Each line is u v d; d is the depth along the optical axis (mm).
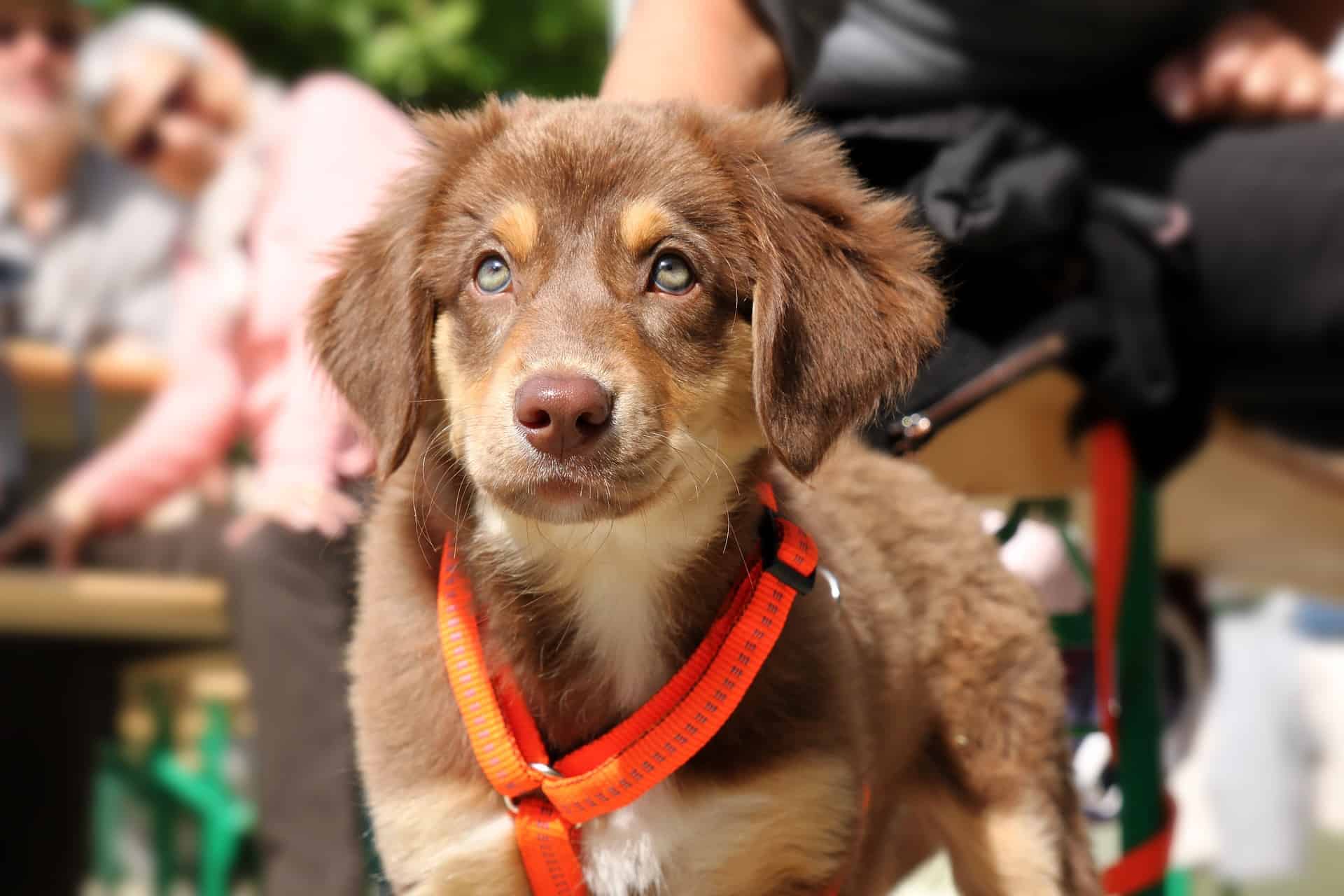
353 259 770
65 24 1379
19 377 1335
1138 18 865
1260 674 1377
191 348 1210
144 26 1350
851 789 714
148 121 1348
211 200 1234
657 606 735
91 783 1298
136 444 1188
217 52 1362
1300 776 1376
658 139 740
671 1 874
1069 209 837
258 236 1148
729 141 749
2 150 1350
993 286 846
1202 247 865
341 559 1051
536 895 712
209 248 1229
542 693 729
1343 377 875
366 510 815
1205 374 891
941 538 842
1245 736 1356
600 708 729
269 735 1052
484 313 726
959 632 836
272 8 2336
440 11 2469
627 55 873
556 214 721
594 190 723
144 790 1297
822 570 739
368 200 1120
